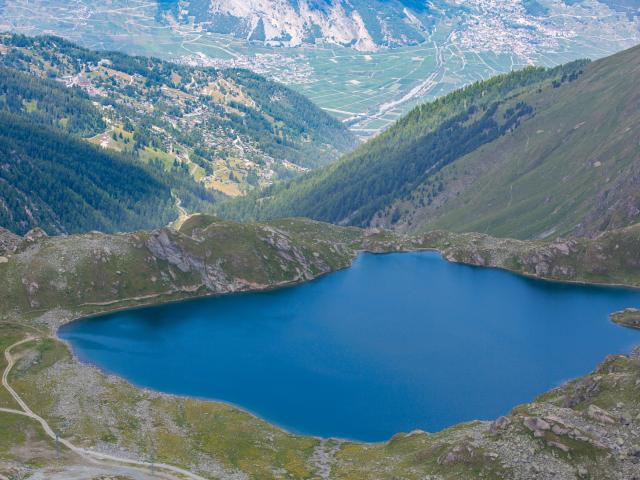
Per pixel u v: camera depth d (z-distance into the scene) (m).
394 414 178.75
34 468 139.12
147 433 162.62
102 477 136.00
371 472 140.12
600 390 149.88
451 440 144.12
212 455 153.25
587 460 124.00
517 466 124.94
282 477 142.00
